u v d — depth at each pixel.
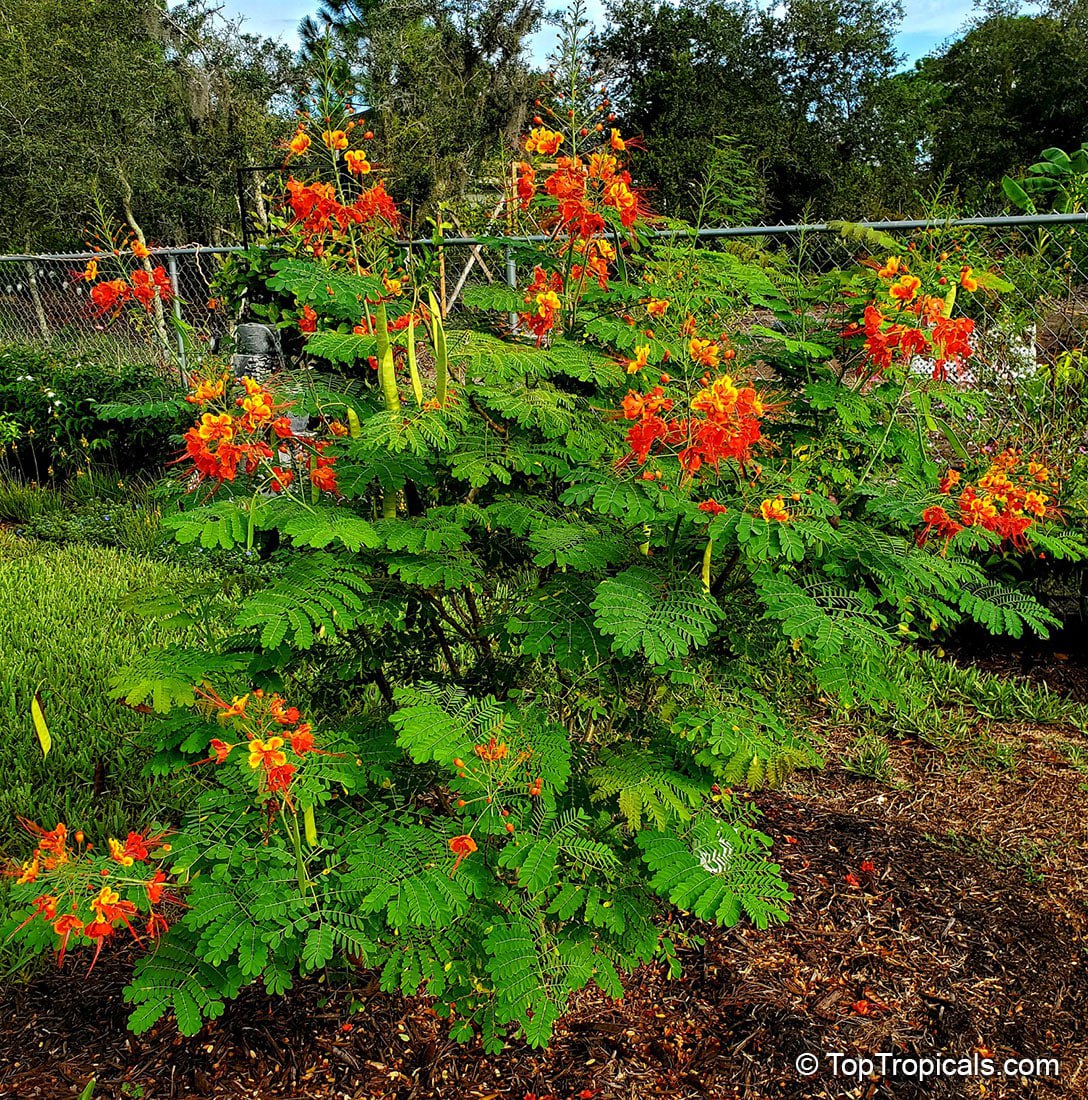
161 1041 2.25
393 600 2.10
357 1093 2.13
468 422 2.15
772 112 22.06
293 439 2.06
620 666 2.20
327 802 2.17
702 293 2.36
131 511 6.45
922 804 3.29
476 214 4.02
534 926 2.04
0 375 7.38
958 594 2.16
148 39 21.03
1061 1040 2.31
